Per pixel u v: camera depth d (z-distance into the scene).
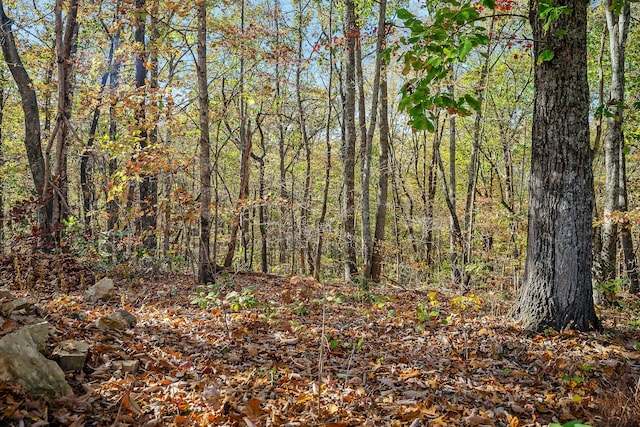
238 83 15.53
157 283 9.28
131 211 10.28
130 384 3.56
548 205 5.72
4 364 2.87
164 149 9.63
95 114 14.95
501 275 10.71
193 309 6.73
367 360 4.86
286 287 9.27
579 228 5.62
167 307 6.75
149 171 9.47
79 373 3.54
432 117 3.66
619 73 9.18
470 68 15.66
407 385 4.20
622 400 3.45
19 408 2.74
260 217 19.58
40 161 12.03
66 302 6.26
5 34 11.52
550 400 3.91
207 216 9.49
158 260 10.13
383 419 3.48
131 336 4.75
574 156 5.59
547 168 5.72
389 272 18.00
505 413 3.66
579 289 5.61
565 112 5.57
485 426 3.39
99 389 3.39
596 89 15.18
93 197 16.70
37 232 8.63
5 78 15.57
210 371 4.15
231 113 15.02
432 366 4.71
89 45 15.01
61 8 8.23
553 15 3.58
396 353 5.16
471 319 6.46
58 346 3.70
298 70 16.39
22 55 12.59
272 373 4.16
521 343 5.34
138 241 9.89
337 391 3.95
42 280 7.86
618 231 10.33
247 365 4.46
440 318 6.70
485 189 20.00
